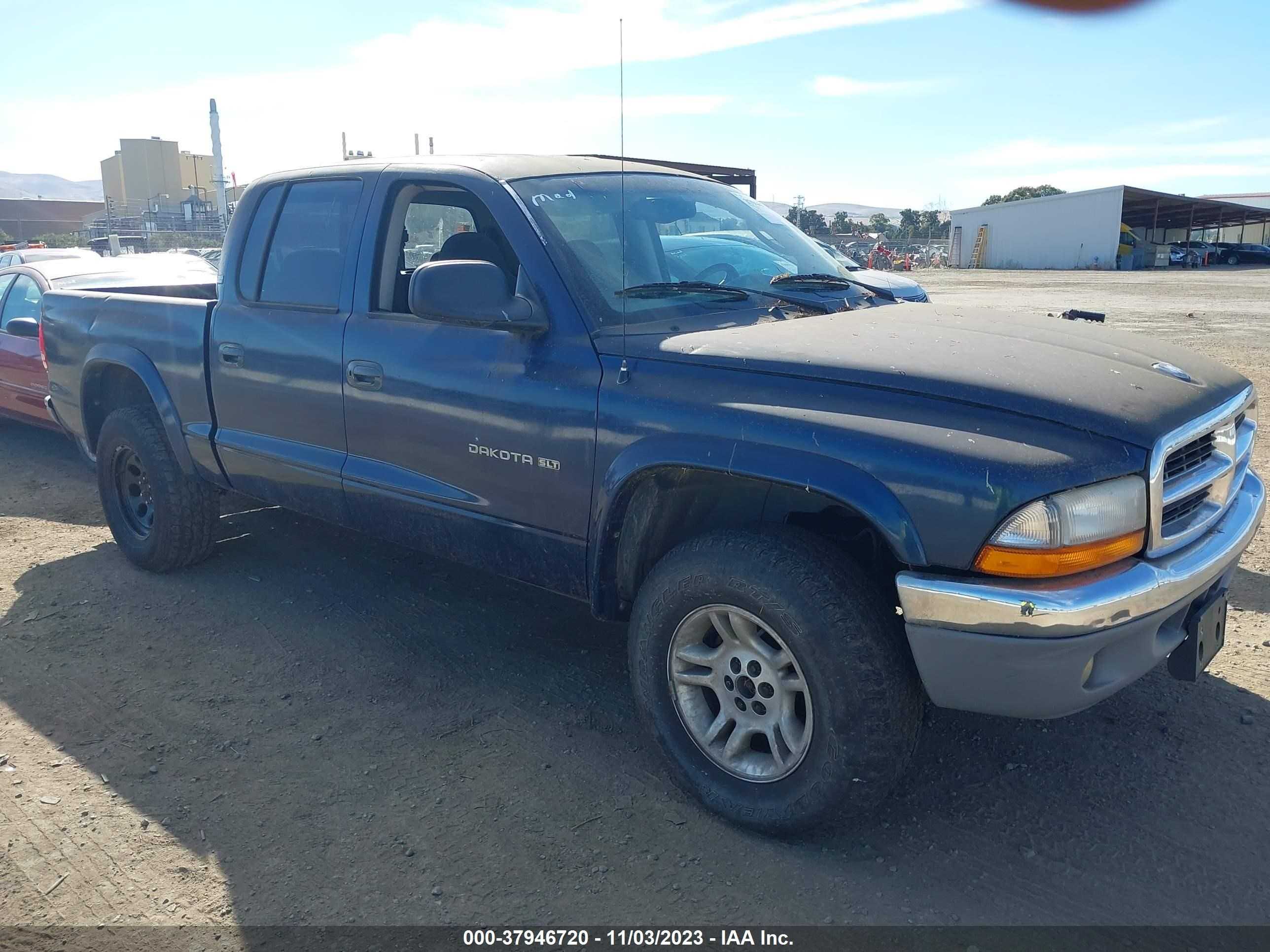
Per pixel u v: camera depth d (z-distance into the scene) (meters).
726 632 2.86
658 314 3.27
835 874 2.70
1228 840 2.81
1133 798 3.02
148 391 4.96
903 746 2.63
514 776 3.21
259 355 4.16
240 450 4.34
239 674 3.97
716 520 3.18
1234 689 3.64
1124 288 27.73
